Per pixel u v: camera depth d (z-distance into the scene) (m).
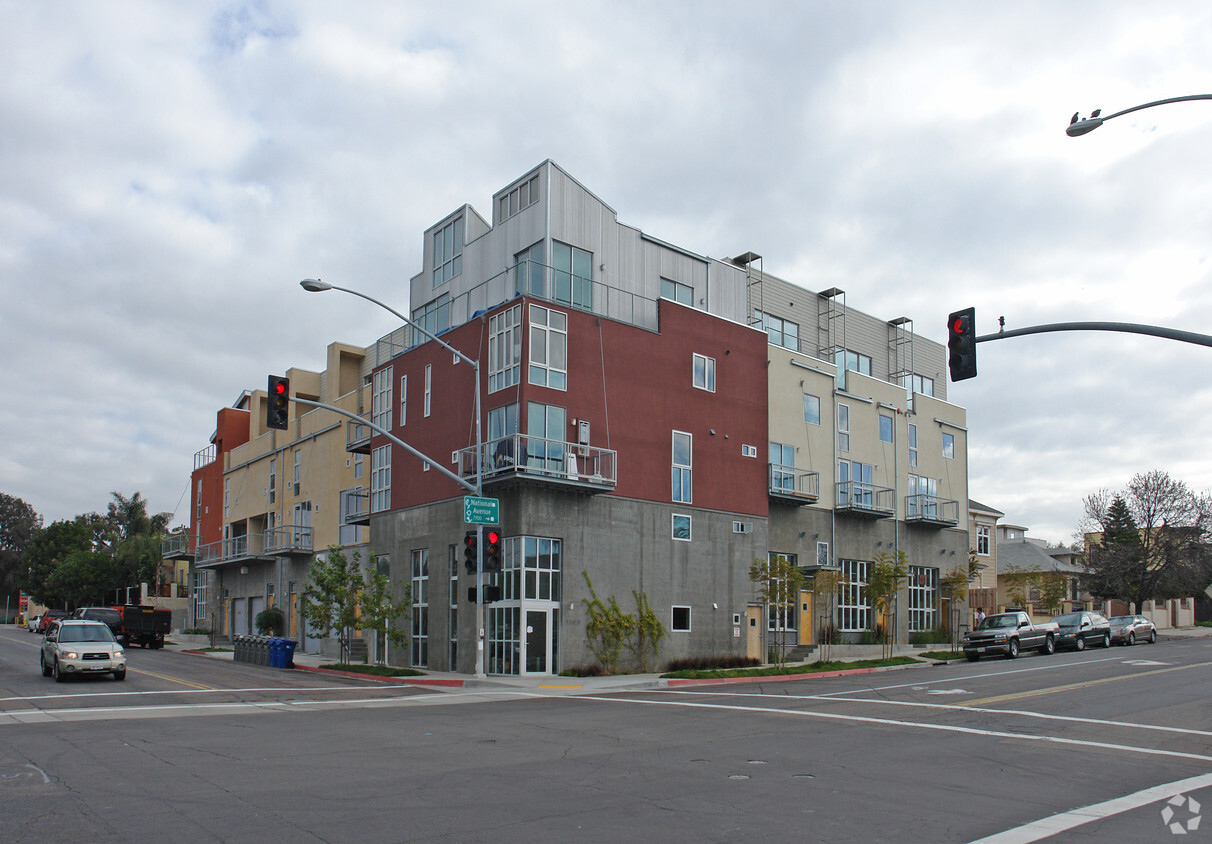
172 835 8.17
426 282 39.12
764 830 8.64
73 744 13.57
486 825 8.69
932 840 8.36
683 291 37.19
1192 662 29.94
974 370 17.16
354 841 8.04
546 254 31.97
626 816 9.16
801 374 41.41
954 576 45.06
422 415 34.81
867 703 20.53
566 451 29.98
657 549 32.53
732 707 20.12
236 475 58.31
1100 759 13.16
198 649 47.56
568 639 29.36
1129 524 63.25
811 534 40.47
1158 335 15.24
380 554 36.50
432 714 18.72
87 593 79.12
